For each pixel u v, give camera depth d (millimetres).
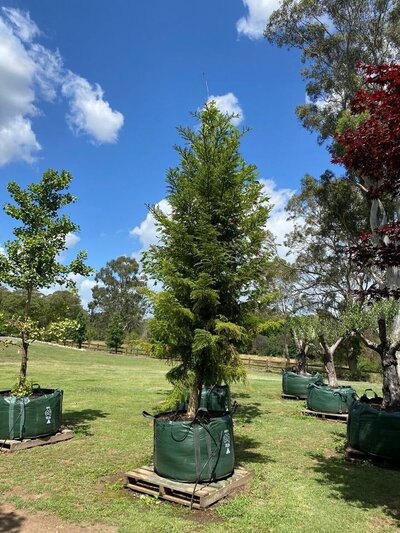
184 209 6219
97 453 6973
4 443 7055
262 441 8281
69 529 4367
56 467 6246
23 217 8367
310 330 14438
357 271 22484
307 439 8547
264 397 14727
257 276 6215
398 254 4910
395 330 10859
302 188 25609
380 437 6715
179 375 6062
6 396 7746
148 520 4559
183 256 6109
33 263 8164
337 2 18672
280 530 4383
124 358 34781
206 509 4855
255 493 5395
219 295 6094
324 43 19797
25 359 8133
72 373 20062
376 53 19016
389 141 4480
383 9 18484
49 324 8609
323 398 11039
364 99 4809
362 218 24047
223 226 6363
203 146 6312
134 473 5543
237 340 6199
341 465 6801
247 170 6410
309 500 5242
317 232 27375
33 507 4863
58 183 8500
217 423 5461
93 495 5246
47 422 7496
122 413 10438
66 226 8406
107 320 62969
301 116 21641
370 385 23781
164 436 5379
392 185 5004
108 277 65062
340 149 16375
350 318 10688
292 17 19656
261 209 6266
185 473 5219
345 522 4648
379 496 5461
